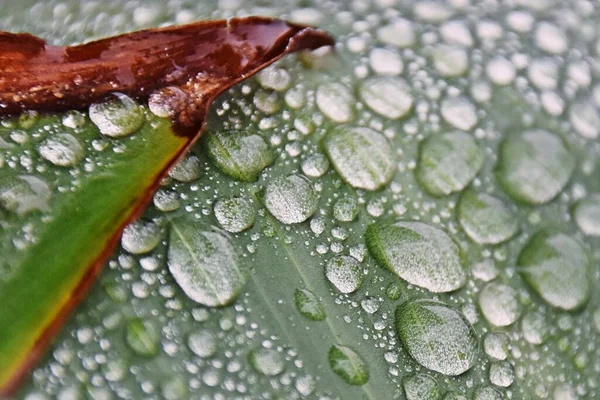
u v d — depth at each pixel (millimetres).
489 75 119
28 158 110
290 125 115
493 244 114
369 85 117
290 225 112
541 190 115
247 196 112
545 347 112
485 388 111
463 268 113
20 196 109
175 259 110
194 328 109
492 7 122
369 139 115
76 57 111
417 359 110
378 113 116
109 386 108
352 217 113
